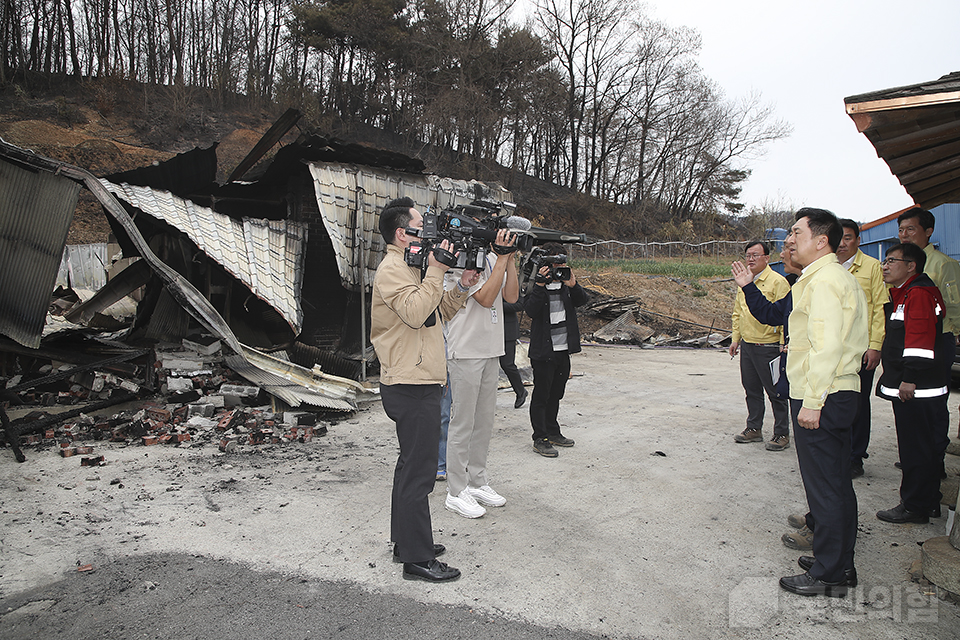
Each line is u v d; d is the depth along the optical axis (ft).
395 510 10.53
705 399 26.43
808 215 10.34
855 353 9.95
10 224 19.49
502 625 8.98
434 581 10.16
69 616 8.96
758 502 14.14
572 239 17.66
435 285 9.53
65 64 115.96
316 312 30.14
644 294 66.28
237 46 128.16
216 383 21.61
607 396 26.81
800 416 9.83
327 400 21.38
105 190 19.74
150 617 8.98
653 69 154.10
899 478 16.20
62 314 36.83
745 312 18.69
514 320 23.71
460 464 13.16
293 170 29.45
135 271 25.62
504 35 126.41
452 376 12.91
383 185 27.78
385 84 129.08
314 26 124.57
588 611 9.39
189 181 29.30
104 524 12.10
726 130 160.97
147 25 119.44
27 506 12.85
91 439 17.62
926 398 12.51
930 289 12.47
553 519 12.98
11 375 21.88
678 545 11.78
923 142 11.78
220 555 10.96
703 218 163.63
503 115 125.39
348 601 9.55
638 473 16.10
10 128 88.02
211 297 27.58
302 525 12.32
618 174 161.58
